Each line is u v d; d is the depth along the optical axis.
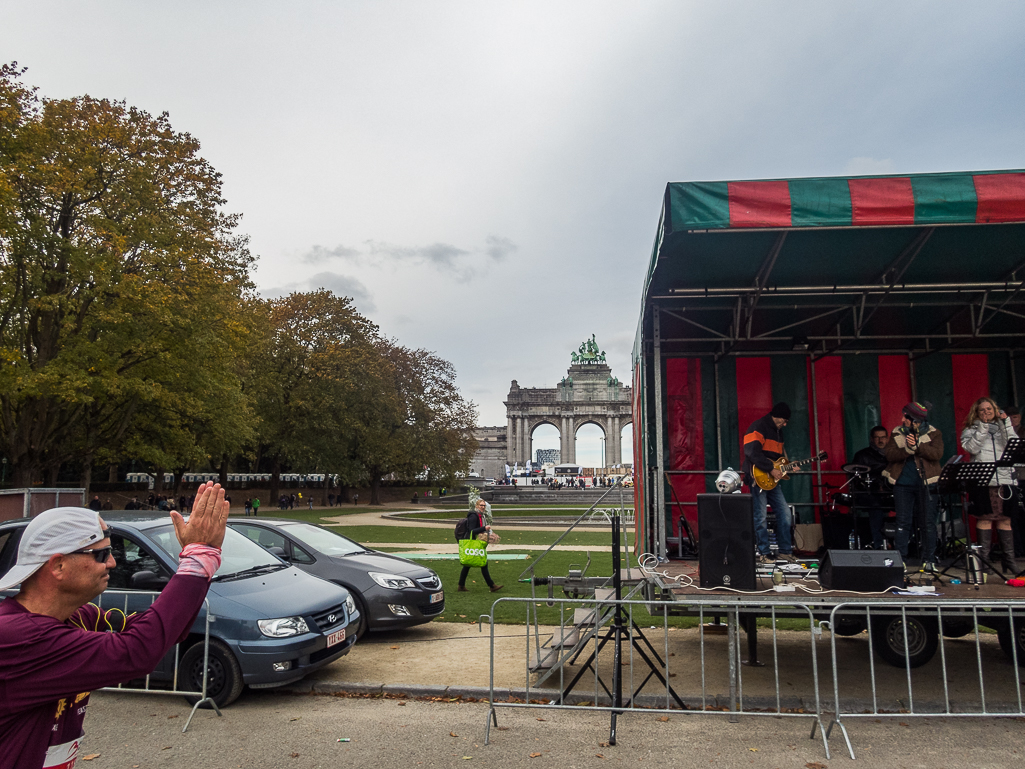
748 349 12.66
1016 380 12.24
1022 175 7.28
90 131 22.36
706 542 6.68
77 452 26.36
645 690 7.18
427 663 8.37
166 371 24.36
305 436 49.06
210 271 25.45
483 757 5.40
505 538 26.91
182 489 51.81
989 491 7.65
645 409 10.90
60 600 2.26
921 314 11.69
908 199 7.26
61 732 2.25
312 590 7.73
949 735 5.84
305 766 5.24
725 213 7.36
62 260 22.38
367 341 52.94
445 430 60.06
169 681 7.21
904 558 8.35
